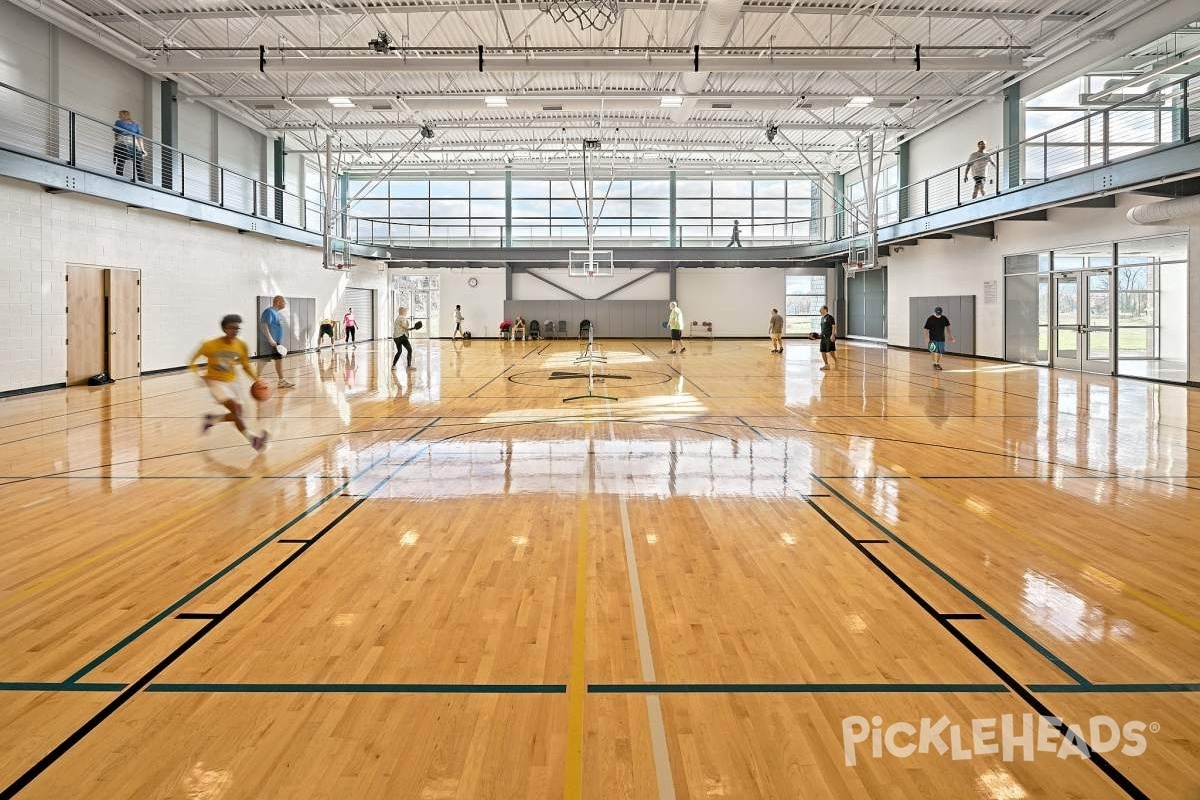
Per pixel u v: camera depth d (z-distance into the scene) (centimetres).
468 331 3262
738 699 291
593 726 272
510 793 233
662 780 239
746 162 2922
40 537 503
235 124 2234
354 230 3188
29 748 257
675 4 1441
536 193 3206
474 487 640
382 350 2508
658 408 1126
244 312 2069
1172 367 1396
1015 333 1909
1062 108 1717
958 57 1455
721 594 401
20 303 1305
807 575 429
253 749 257
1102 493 615
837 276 3209
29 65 1473
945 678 307
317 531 516
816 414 1061
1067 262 1694
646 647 338
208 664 321
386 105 1716
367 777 242
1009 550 471
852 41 1702
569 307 3269
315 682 305
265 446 827
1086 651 331
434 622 366
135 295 1606
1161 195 1360
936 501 591
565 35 1662
